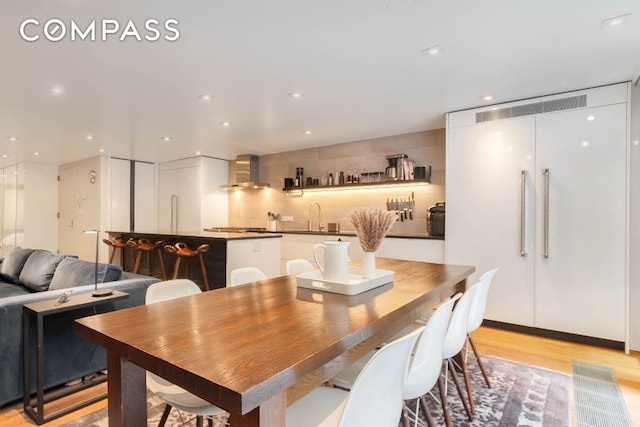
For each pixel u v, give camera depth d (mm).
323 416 1191
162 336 1060
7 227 7688
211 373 811
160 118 4062
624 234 2996
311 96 3373
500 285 3555
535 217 3377
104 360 2496
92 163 6684
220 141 5324
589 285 3139
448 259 3842
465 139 3756
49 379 2229
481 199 3660
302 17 2059
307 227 5973
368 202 5336
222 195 6887
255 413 812
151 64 2662
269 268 4465
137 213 6992
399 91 3244
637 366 2703
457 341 1765
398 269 2418
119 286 2609
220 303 1463
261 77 2918
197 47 2406
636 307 3053
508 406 2131
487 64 2691
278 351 946
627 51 2480
